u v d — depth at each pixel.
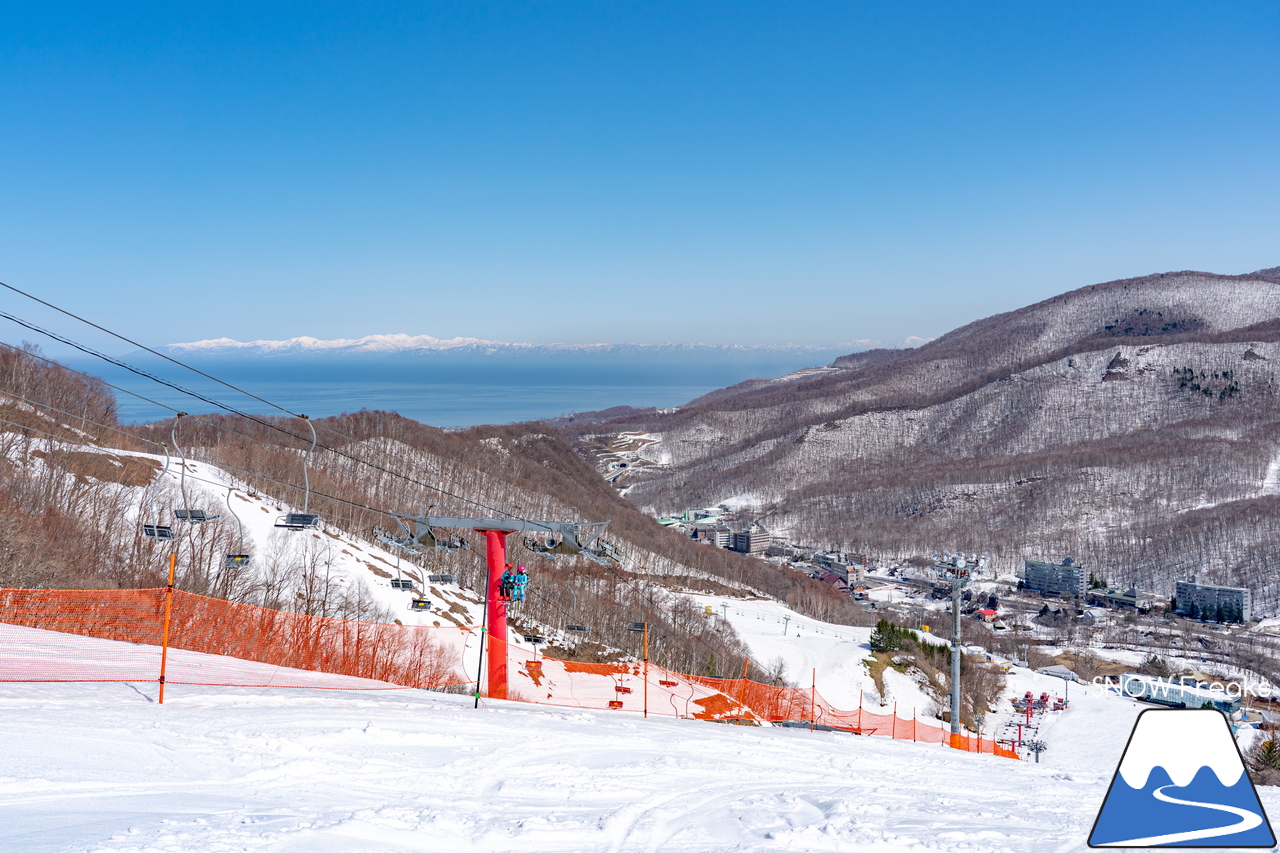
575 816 10.83
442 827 9.59
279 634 35.59
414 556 75.62
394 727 16.08
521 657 46.81
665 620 89.50
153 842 7.93
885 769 18.67
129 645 25.89
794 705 56.28
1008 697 109.44
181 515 30.05
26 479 51.41
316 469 97.81
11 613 28.03
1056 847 9.99
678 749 17.77
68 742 12.02
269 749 13.12
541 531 32.12
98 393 95.12
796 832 10.21
